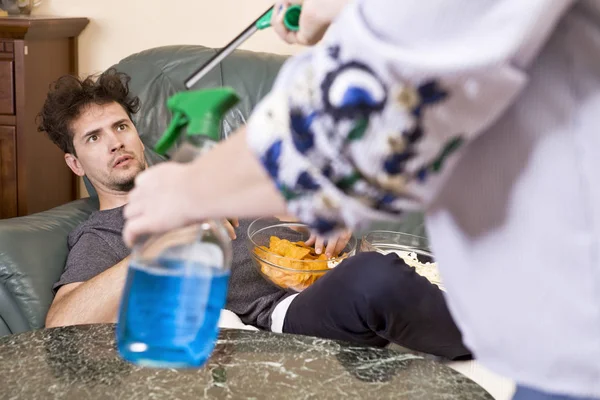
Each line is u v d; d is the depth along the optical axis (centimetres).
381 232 214
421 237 211
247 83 246
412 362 125
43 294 191
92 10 297
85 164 224
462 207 64
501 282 64
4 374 114
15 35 245
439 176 57
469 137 56
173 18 296
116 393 110
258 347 128
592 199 59
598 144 59
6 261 190
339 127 53
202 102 75
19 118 250
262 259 187
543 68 60
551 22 55
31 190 261
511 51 52
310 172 55
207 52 252
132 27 298
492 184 62
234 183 59
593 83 59
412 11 52
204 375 117
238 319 195
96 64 301
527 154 61
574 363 62
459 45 52
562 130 60
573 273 61
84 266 197
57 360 119
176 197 63
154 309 74
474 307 67
